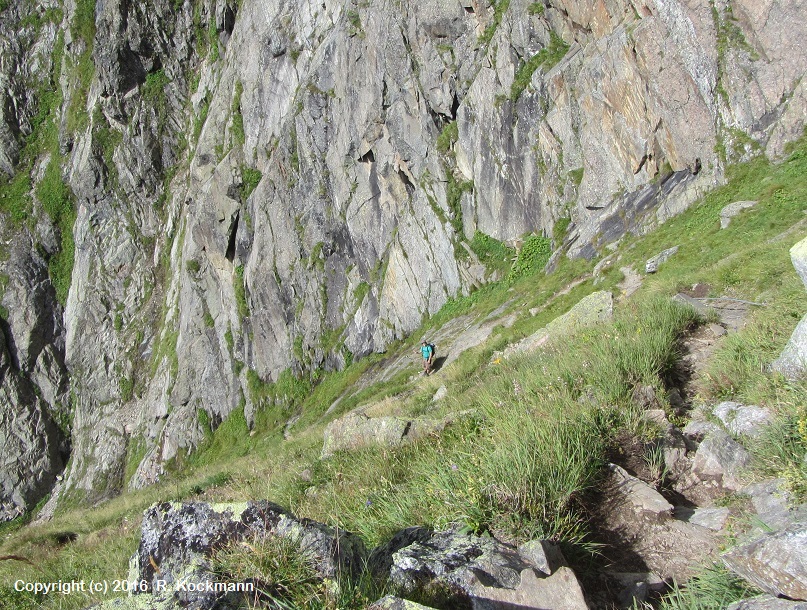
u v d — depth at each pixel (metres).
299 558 3.37
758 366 6.38
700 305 10.37
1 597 7.43
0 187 62.28
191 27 58.88
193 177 49.16
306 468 8.62
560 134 25.28
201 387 44.75
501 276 27.47
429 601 3.22
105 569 7.95
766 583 3.11
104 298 56.78
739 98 19.44
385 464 6.84
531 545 3.70
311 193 38.75
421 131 31.50
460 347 23.94
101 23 58.25
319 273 38.16
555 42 26.38
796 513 3.74
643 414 5.63
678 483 4.86
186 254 48.09
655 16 21.20
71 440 55.09
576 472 4.43
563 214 25.02
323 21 40.44
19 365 56.31
